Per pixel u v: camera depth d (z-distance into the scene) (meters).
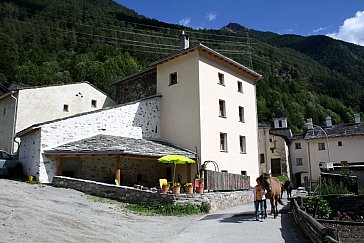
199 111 23.06
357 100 91.75
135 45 83.31
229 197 18.34
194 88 23.61
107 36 84.06
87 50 77.62
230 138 25.61
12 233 7.61
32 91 25.98
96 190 16.47
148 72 27.89
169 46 85.94
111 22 91.62
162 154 20.38
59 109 27.25
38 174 18.66
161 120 25.62
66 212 11.16
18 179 19.55
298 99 82.88
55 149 18.91
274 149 46.00
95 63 65.56
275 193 13.56
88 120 21.44
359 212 16.28
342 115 81.12
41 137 19.11
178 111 24.50
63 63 68.25
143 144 21.47
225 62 26.19
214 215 14.47
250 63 88.56
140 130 24.17
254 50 107.88
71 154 18.62
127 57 73.88
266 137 45.97
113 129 22.66
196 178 18.94
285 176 42.34
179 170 23.41
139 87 28.64
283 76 102.12
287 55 120.62
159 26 104.06
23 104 25.38
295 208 12.25
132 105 24.02
